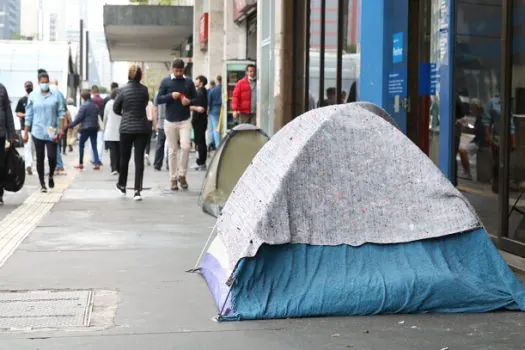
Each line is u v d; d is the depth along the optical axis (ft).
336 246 22.06
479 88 30.58
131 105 46.24
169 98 50.24
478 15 30.60
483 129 30.27
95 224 36.96
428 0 35.86
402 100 37.93
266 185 22.90
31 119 50.96
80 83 158.71
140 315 21.44
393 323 20.76
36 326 20.36
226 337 19.49
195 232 34.91
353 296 21.40
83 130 68.69
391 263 22.06
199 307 22.29
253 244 21.43
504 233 28.60
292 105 56.85
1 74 124.98
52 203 44.68
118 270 26.99
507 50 28.40
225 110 73.51
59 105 50.47
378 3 39.60
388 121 24.45
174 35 113.80
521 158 27.84
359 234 22.25
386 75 39.17
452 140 32.42
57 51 128.77
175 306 22.38
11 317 21.16
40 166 50.06
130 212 41.09
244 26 84.33
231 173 40.93
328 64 49.08
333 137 22.86
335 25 47.50
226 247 23.49
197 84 66.54
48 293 23.77
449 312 21.71
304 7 54.75
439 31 33.81
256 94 65.77
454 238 22.48
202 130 66.49
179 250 30.68
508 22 28.35
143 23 101.71
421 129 36.86
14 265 27.63
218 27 93.91
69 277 25.89
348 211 22.41
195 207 43.09
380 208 22.56
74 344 18.85
